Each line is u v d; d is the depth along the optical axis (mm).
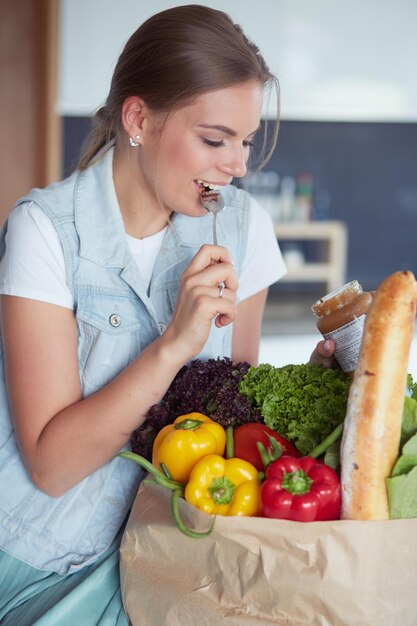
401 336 990
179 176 1210
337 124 5652
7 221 1287
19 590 1296
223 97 1156
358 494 1011
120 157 1317
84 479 1304
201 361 1338
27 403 1233
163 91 1180
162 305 1360
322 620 1028
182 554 1107
